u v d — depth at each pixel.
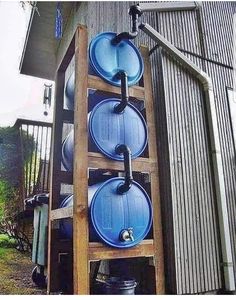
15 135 10.57
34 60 9.56
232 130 3.78
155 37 3.31
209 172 3.32
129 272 3.18
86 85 2.85
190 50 3.74
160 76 3.34
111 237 2.50
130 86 3.12
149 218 2.74
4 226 9.16
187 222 2.98
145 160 2.96
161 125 3.25
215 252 3.08
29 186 8.46
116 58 3.07
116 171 3.04
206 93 3.55
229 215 3.40
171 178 3.01
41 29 8.11
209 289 2.92
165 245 2.94
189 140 3.28
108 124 2.81
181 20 3.79
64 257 3.27
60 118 3.63
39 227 3.90
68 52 3.49
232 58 4.14
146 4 3.41
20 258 6.41
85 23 6.01
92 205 2.49
